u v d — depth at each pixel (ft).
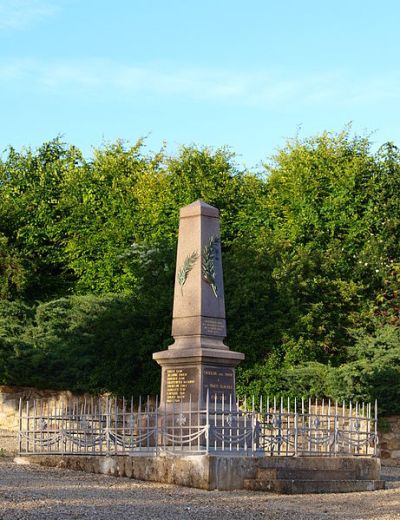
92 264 127.03
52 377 105.91
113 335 106.73
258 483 61.67
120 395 105.40
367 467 69.05
